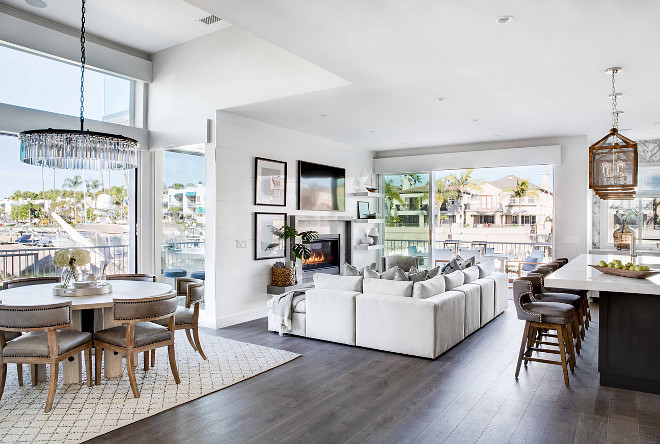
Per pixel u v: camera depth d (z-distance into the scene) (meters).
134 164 4.30
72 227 5.94
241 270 6.17
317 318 5.22
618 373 3.73
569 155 7.62
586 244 7.48
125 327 3.86
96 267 6.16
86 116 5.98
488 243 11.83
